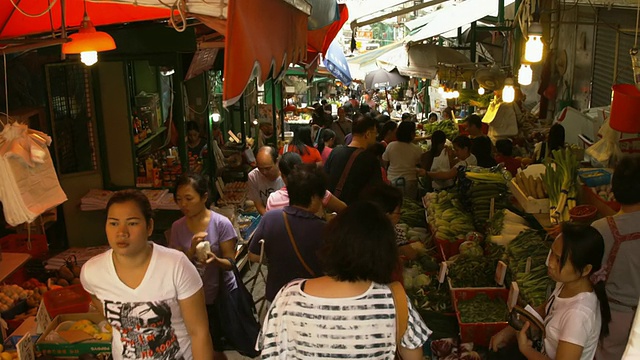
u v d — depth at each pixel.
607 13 8.90
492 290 4.19
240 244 6.29
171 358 2.74
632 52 4.08
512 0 13.98
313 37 5.83
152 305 2.64
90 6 4.25
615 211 4.22
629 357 1.12
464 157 6.97
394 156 7.45
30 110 5.39
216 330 4.18
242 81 2.51
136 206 2.59
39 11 4.01
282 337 2.17
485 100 10.98
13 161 3.13
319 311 2.10
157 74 7.53
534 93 12.71
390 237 2.14
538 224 5.21
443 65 11.02
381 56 13.75
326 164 5.22
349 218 2.13
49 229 6.06
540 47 4.95
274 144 11.02
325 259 2.15
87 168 6.12
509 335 3.20
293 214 3.69
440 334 4.07
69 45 3.32
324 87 23.28
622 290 3.06
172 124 7.74
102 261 2.67
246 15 2.58
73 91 5.89
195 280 2.72
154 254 2.66
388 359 2.14
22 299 4.24
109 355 3.49
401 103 21.48
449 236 5.28
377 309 2.10
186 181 4.00
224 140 9.80
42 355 3.48
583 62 9.90
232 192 7.70
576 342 2.59
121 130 6.15
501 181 5.81
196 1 3.08
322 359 2.10
